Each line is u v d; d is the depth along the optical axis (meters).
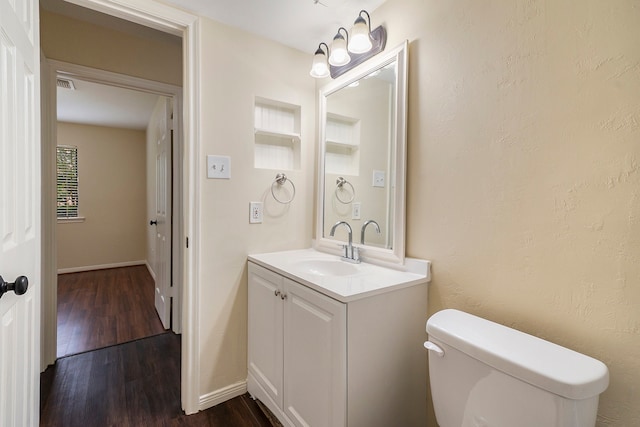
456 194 1.19
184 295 1.60
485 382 0.83
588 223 0.85
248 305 1.74
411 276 1.31
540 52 0.94
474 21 1.12
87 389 1.78
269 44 1.80
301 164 1.96
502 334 0.92
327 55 1.85
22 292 0.73
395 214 1.42
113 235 4.80
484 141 1.09
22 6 0.88
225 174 1.66
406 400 1.24
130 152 4.92
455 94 1.19
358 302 1.08
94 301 3.28
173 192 2.55
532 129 0.96
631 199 0.78
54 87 1.96
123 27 2.08
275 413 1.47
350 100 1.73
